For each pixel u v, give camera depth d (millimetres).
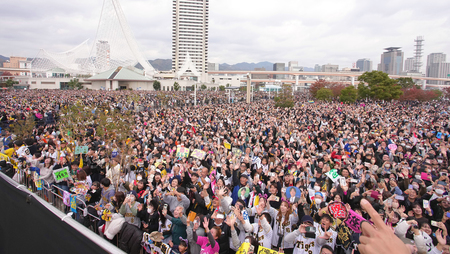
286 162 9922
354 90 60500
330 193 7379
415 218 5590
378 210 6477
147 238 5059
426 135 16109
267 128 18172
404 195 7230
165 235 5906
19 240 3672
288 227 5855
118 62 112312
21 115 20984
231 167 8766
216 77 164125
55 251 3047
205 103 55562
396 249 1023
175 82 106000
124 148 8883
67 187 8109
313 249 5195
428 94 64125
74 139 13195
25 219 3580
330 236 5043
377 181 7602
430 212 6375
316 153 11844
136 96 39250
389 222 5879
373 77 59281
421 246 4965
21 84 110125
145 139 14281
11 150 10945
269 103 53219
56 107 29062
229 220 5129
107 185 6812
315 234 5242
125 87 110062
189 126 19141
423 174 7953
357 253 5105
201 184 7598
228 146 12133
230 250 5895
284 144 12781
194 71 127250
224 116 26797
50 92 64875
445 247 4867
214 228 5102
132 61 116062
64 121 14031
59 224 3051
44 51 124812
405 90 66188
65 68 123438
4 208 4105
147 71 123875
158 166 9109
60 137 14219
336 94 74312
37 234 3346
